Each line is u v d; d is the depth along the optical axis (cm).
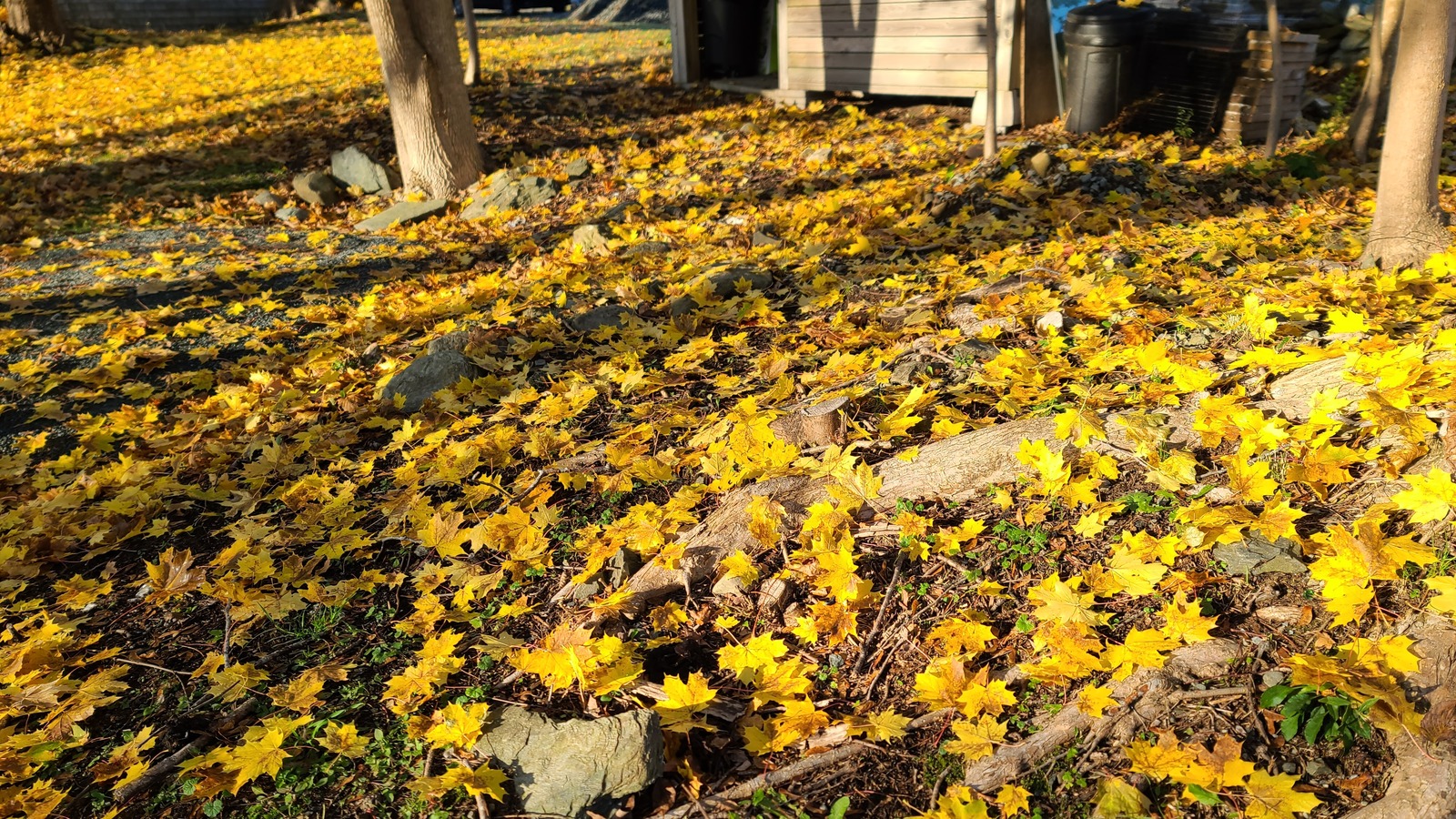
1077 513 277
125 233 806
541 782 211
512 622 273
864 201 700
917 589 262
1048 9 919
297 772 229
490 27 2225
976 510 288
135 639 289
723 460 320
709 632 261
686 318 479
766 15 1252
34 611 308
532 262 648
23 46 1647
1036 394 331
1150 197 637
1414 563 231
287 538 325
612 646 241
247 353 527
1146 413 297
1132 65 860
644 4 2595
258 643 280
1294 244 531
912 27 998
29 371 493
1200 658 222
